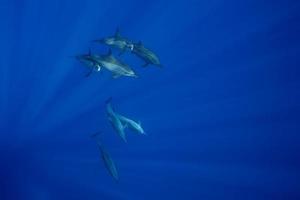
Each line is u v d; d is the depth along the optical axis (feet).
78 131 50.88
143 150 51.75
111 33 46.16
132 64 48.26
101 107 50.29
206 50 50.57
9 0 43.42
